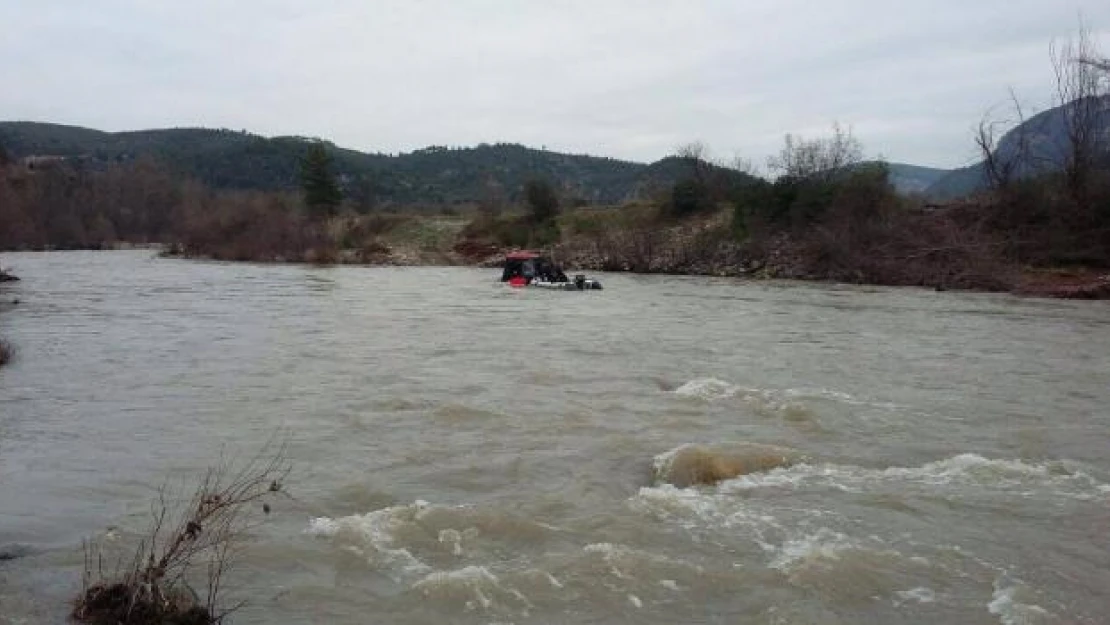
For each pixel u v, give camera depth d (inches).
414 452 456.8
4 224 3976.4
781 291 1616.6
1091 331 999.6
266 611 265.3
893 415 548.7
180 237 4035.4
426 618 263.0
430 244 2891.2
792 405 559.2
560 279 1772.9
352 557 308.7
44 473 419.5
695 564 303.4
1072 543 328.2
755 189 2310.5
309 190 3297.2
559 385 648.4
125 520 348.5
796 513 357.4
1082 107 1836.9
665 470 414.6
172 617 250.7
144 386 645.3
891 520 350.3
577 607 271.3
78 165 6998.0
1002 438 493.4
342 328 1013.2
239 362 755.4
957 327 1043.9
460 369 718.5
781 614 266.2
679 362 765.9
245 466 432.1
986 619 265.6
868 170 2132.1
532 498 381.4
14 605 256.8
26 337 927.7
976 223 1855.3
